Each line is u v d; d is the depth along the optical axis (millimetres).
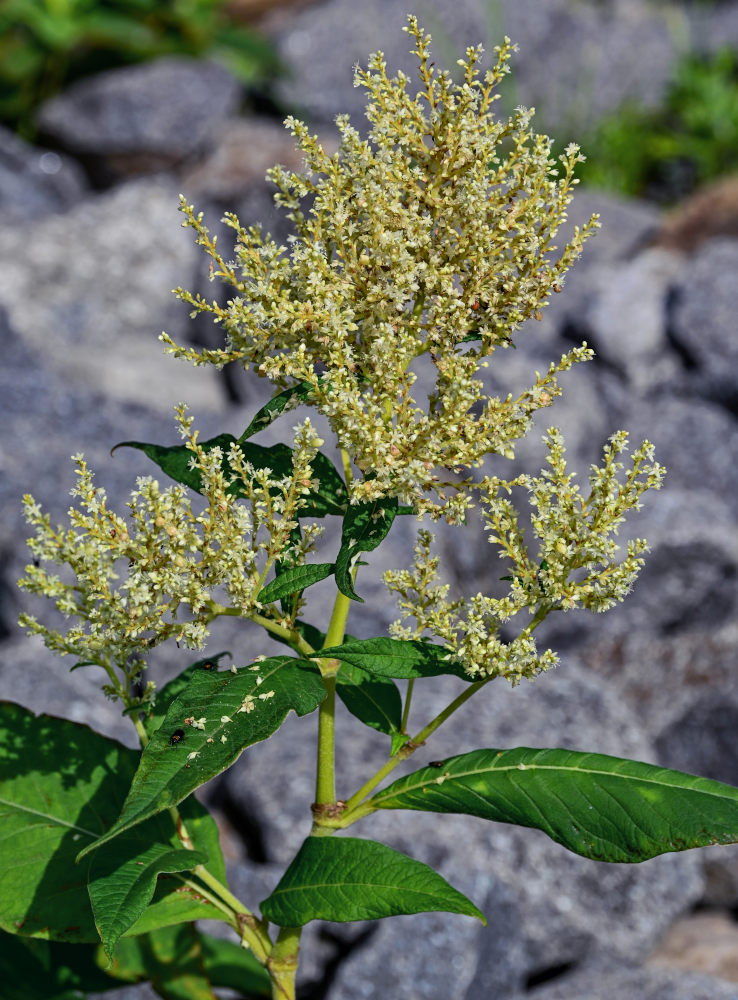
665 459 8062
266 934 2031
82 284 9578
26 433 6582
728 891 4844
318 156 1708
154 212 9984
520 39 14445
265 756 4805
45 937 1945
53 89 12336
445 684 5199
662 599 6305
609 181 13344
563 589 1674
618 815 1699
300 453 1650
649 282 9328
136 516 1644
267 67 12930
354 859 1851
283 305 1642
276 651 5242
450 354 1670
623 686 5910
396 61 13656
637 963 4500
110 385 7738
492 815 1771
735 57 14539
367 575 5594
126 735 4691
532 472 6812
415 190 1690
